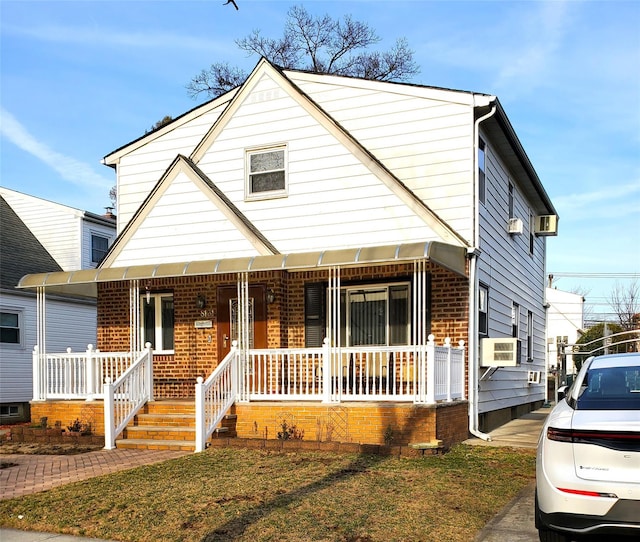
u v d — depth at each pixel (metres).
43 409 13.30
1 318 19.94
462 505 6.98
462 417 11.92
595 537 5.57
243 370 11.91
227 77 30.80
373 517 6.48
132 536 6.07
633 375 6.10
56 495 7.62
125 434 11.88
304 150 13.89
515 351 12.92
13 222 23.81
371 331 13.09
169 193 14.39
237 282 13.30
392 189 13.08
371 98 13.92
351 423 10.85
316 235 13.60
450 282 12.60
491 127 13.88
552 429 5.39
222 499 7.20
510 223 16.67
